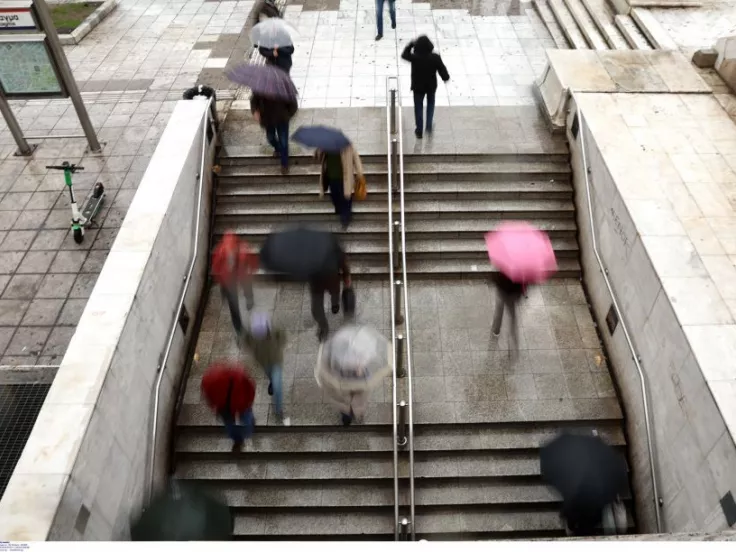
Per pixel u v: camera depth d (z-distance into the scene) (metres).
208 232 9.09
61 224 8.98
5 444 6.49
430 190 9.13
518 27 12.91
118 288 6.38
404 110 10.38
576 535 6.14
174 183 7.66
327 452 7.08
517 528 6.69
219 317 8.48
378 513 6.89
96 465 5.40
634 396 6.95
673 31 11.21
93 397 5.43
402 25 13.06
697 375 5.46
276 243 6.90
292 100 8.47
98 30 13.79
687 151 7.98
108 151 10.23
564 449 5.34
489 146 9.46
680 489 5.79
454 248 8.83
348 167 7.58
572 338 8.08
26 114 11.11
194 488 6.49
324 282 7.01
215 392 6.00
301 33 12.81
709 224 6.89
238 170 9.48
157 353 6.97
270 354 6.38
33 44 8.89
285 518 6.86
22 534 4.57
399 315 7.85
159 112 11.06
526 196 9.18
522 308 8.45
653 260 6.42
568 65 9.87
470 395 7.46
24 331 7.57
